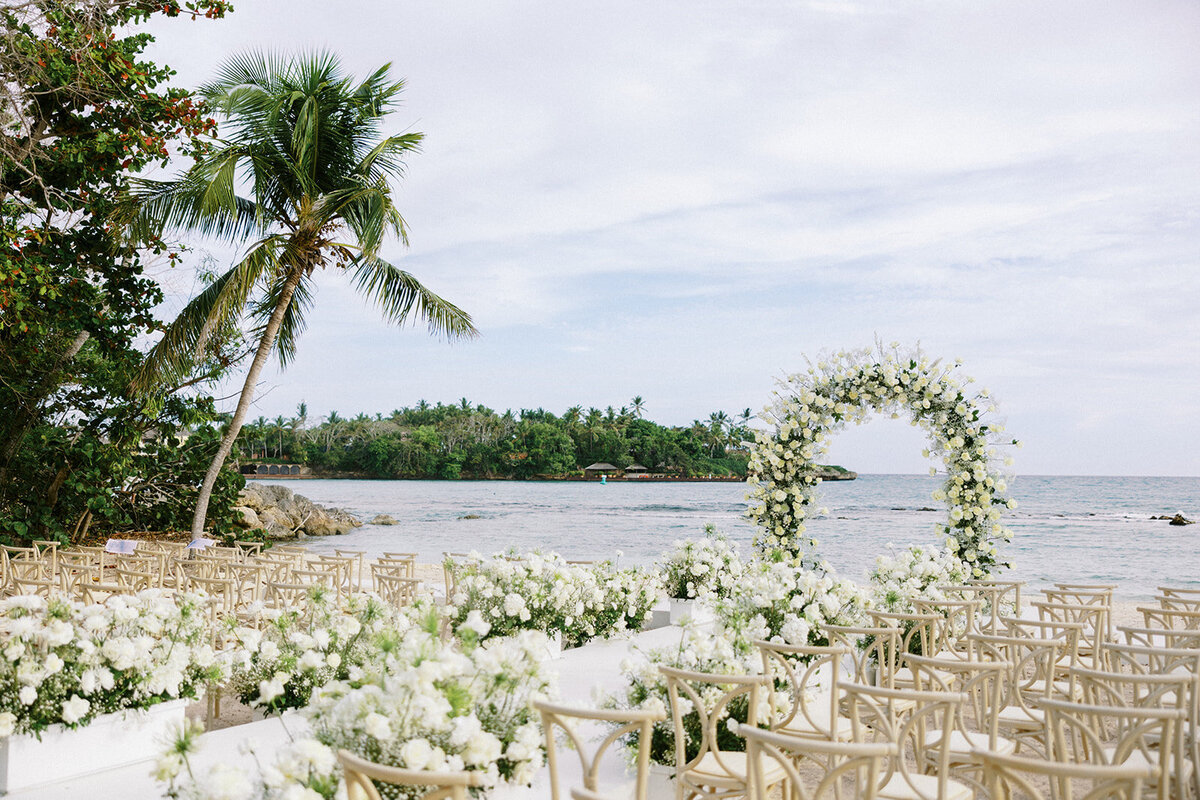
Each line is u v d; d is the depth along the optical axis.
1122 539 29.27
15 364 14.36
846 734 3.94
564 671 6.48
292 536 27.09
